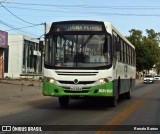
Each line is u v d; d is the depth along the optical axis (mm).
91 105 21047
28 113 16875
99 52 17547
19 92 30641
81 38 17672
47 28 18078
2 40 47000
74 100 24656
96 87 17359
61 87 17500
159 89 45594
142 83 71500
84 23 17766
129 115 16328
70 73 17453
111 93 17453
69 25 17812
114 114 16594
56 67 17562
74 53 17578
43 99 25859
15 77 56625
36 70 64438
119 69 20328
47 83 17703
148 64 100375
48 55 17828
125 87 23625
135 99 27250
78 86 17375
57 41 17812
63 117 15367
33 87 37312
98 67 17406
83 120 14422
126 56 23859
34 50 63094
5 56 57281
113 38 18188
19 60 57656
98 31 17703
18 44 57781
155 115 16453
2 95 27125
